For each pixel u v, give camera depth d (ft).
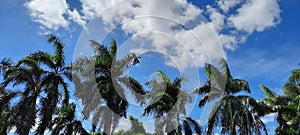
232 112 60.44
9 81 53.01
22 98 53.52
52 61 57.57
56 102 55.42
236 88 62.95
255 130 58.65
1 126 52.06
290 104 63.98
